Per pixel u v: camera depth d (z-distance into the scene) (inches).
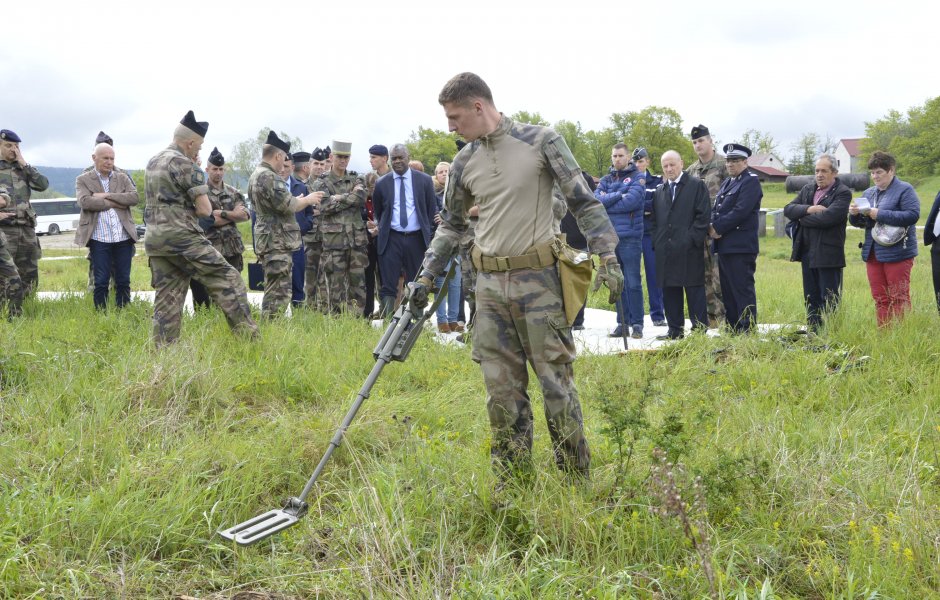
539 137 142.3
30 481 145.7
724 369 236.5
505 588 113.4
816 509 135.9
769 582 110.7
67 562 120.3
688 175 304.0
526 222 143.0
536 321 143.2
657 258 310.7
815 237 290.8
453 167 151.3
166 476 149.5
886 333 254.2
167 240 244.1
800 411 198.8
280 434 175.8
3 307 312.2
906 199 282.0
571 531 130.4
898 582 113.4
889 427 184.7
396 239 344.5
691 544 116.6
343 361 246.4
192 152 253.3
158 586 119.2
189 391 200.2
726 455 146.7
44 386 201.5
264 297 321.7
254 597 116.5
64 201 2112.5
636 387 203.9
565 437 146.9
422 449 163.8
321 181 362.9
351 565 119.5
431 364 251.8
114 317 305.0
